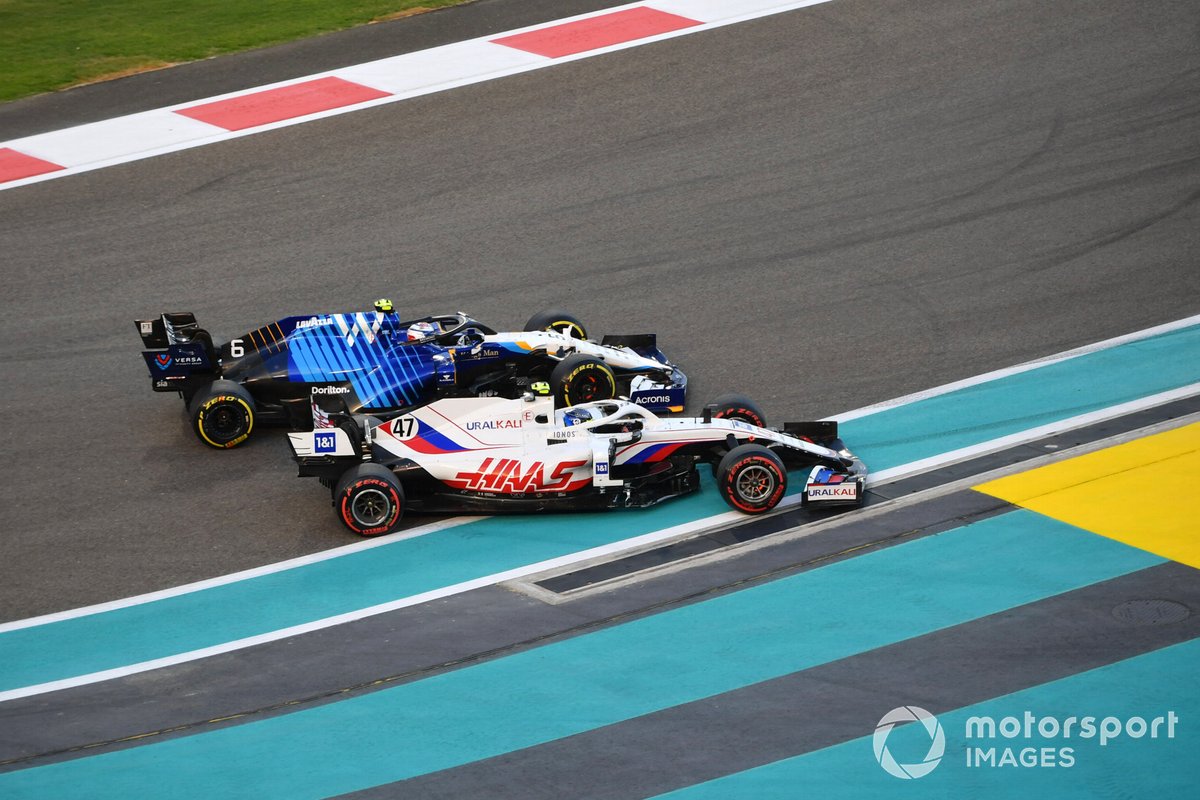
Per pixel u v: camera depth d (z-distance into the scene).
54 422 66.38
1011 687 46.22
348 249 81.75
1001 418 64.94
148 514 59.28
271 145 94.00
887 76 100.50
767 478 57.41
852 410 66.12
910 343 71.75
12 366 71.19
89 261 81.19
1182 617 49.53
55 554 56.66
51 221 85.56
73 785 43.38
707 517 58.38
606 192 87.50
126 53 108.62
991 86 98.62
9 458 63.44
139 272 79.94
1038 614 50.22
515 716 45.91
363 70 104.25
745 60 103.56
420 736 45.09
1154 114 94.06
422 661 49.19
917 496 58.97
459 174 89.94
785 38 106.69
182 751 44.84
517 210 85.69
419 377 63.72
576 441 58.31
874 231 82.56
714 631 50.16
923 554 54.59
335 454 57.22
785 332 72.94
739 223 83.75
